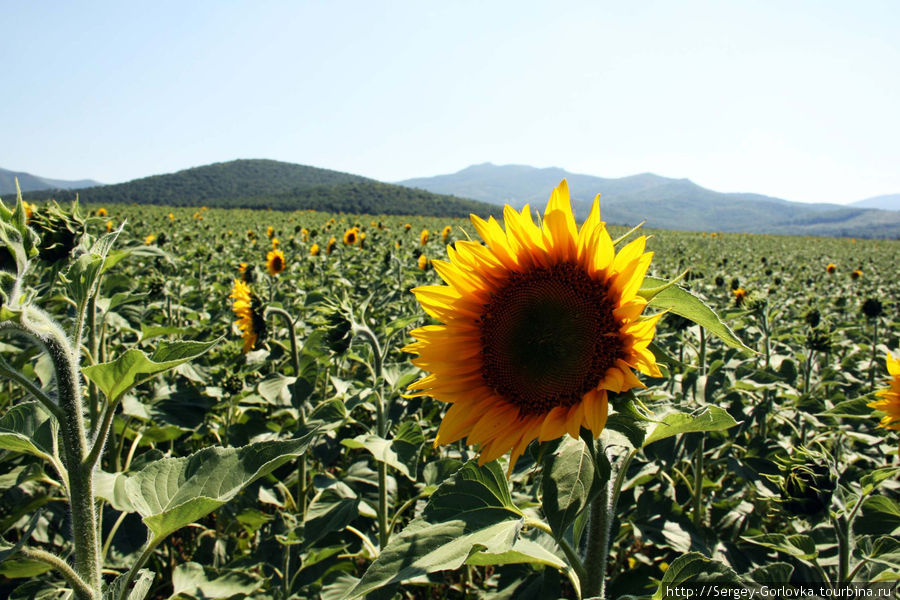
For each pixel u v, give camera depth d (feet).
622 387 5.62
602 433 6.33
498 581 11.32
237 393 17.31
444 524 6.25
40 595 10.18
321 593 11.12
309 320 19.95
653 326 5.76
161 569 13.93
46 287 11.70
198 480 6.41
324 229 89.66
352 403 12.51
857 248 167.02
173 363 5.85
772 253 119.96
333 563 12.84
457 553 5.78
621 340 6.12
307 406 15.19
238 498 14.43
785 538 9.14
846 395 20.43
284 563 12.80
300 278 42.34
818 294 51.11
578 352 6.20
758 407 14.67
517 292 6.68
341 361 21.33
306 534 11.89
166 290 27.07
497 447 6.31
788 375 17.67
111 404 6.11
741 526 13.14
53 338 6.16
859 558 9.73
